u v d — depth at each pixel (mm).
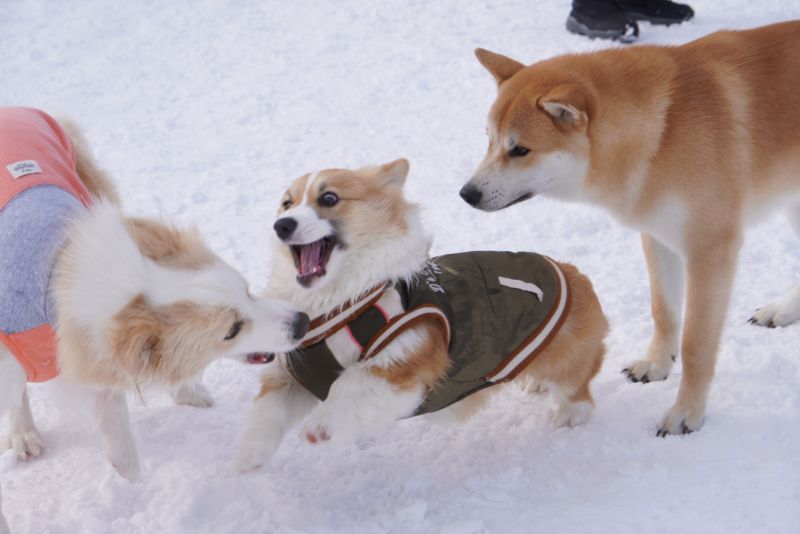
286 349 2684
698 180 3307
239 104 7184
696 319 3311
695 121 3326
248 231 5242
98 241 2439
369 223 2869
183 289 2500
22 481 3188
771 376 3537
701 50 3570
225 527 2836
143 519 2896
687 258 3389
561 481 3043
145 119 7012
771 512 2713
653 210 3416
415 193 5566
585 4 7570
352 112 6848
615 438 3283
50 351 2625
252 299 2674
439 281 2979
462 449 3301
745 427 3238
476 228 5141
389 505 2977
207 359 2592
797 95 3520
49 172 3061
